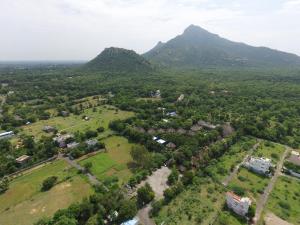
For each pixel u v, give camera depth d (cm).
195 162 13362
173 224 9144
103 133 18225
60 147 15750
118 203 9669
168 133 17050
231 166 13425
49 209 10025
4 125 19162
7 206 10338
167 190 10606
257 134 18062
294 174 13088
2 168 12825
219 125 18412
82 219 9200
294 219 9788
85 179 12088
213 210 9975
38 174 12744
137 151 13300
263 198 11031
